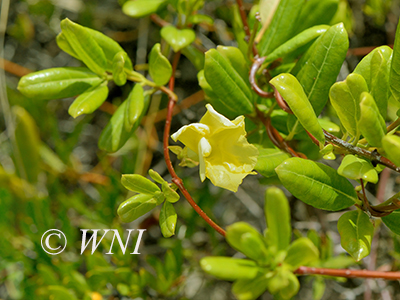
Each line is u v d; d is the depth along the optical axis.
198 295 0.79
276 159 0.56
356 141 0.52
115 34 0.88
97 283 0.67
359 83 0.51
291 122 0.57
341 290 0.77
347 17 0.72
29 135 0.74
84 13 0.85
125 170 0.75
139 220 0.76
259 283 0.50
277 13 0.60
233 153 0.52
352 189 0.53
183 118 0.82
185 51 0.67
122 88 0.85
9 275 0.72
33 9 0.87
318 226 0.76
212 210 0.83
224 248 0.76
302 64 0.56
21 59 0.93
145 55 0.82
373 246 0.72
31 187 0.76
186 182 0.76
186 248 0.76
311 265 0.67
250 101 0.58
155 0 0.65
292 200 0.77
